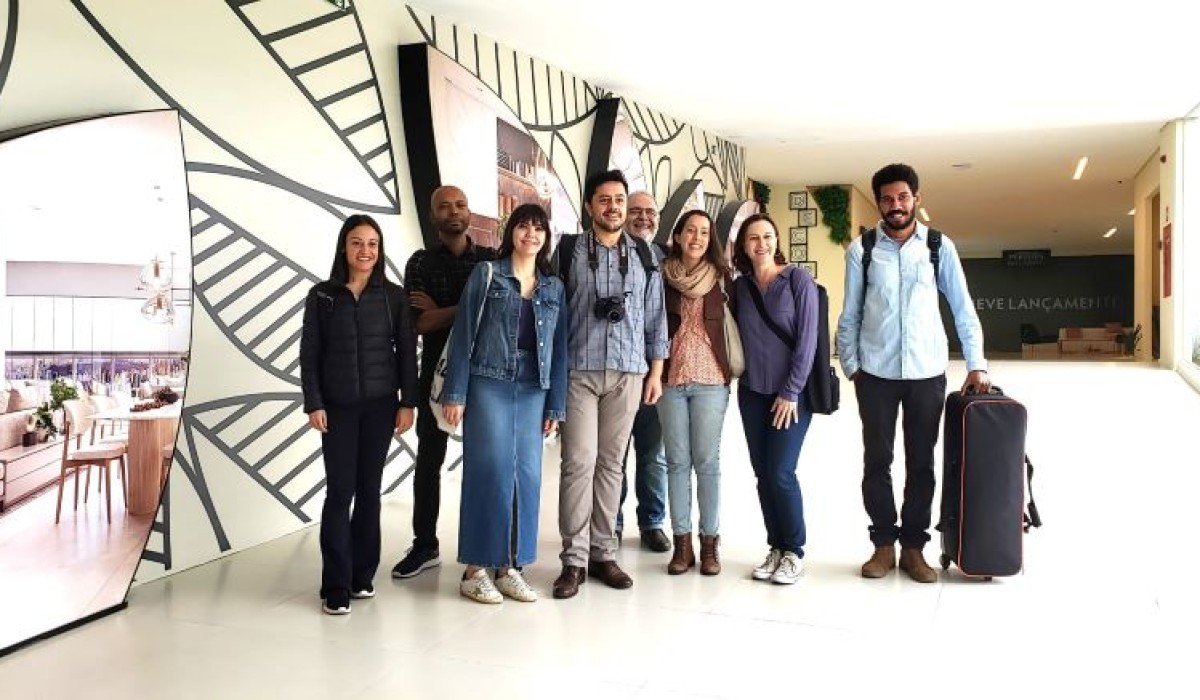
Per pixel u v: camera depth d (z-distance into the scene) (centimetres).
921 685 263
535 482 346
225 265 421
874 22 686
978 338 364
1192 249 1098
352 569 343
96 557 322
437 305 381
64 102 344
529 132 729
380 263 340
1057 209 1881
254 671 274
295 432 462
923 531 370
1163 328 1185
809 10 653
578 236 354
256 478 436
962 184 1562
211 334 412
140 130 340
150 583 369
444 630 309
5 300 288
